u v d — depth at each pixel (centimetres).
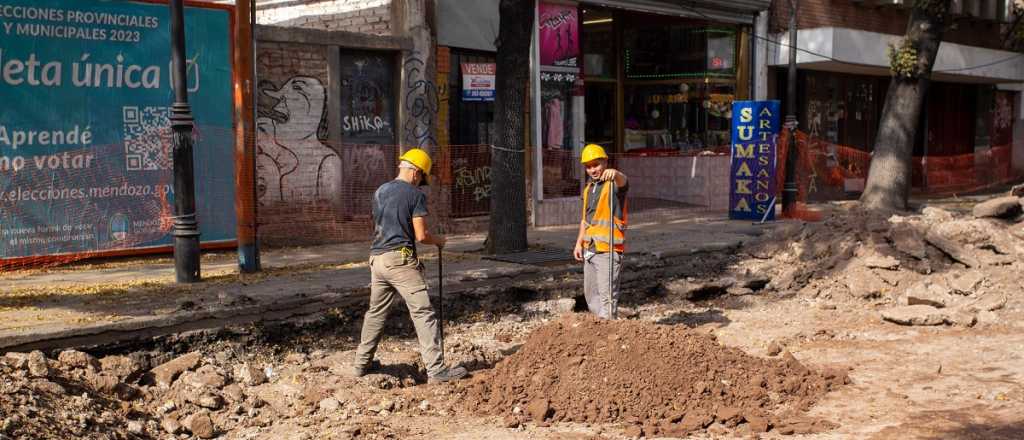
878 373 805
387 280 763
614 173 849
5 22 1091
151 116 1216
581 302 1146
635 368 721
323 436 641
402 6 1459
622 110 2139
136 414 677
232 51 1277
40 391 639
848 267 1234
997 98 3062
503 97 1241
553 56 1677
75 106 1150
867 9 2425
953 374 796
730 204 1817
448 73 1516
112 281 1002
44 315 802
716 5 1972
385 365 811
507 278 1097
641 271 1229
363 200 1416
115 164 1179
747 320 1066
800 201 2059
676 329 772
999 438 616
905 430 639
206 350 830
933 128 2814
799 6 2188
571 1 1697
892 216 1359
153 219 1213
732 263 1316
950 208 2141
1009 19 2909
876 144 1931
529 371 746
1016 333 964
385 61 1450
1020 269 1179
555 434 650
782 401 712
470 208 1572
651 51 2098
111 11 1175
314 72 1352
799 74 2258
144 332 792
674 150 2081
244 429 667
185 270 983
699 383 712
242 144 1055
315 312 916
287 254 1246
